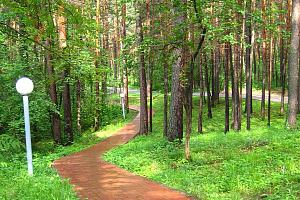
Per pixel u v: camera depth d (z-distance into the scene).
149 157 10.23
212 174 6.95
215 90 27.84
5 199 5.14
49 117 16.61
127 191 6.02
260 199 5.14
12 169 8.77
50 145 15.98
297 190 5.22
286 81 35.16
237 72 16.11
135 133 18.83
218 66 26.84
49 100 15.02
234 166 7.32
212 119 22.78
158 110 29.19
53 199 5.08
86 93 21.77
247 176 6.45
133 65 8.48
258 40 9.29
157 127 20.86
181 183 6.58
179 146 12.05
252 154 8.46
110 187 6.41
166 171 7.78
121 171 8.43
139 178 7.35
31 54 14.27
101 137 18.62
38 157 11.73
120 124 22.91
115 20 31.44
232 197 5.18
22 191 5.68
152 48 7.95
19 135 13.57
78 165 9.70
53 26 3.08
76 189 6.24
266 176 6.34
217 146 10.95
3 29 3.10
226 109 16.31
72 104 24.11
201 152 10.08
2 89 13.32
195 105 28.73
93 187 6.44
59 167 9.36
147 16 15.63
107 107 28.02
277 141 10.30
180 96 13.18
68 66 3.71
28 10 2.81
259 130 14.45
